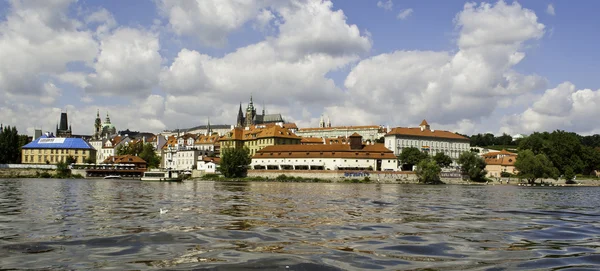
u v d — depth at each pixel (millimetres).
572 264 25594
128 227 38594
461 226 42062
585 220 49719
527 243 32625
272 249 28859
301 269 23672
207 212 52469
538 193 124312
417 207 64000
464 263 25656
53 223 41188
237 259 25766
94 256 26531
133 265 24297
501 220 48125
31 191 98000
